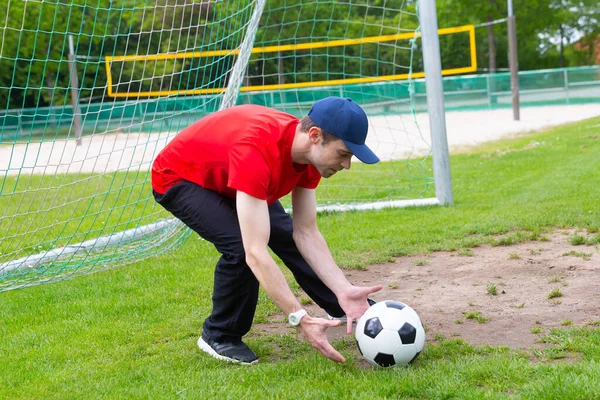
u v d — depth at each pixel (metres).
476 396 2.74
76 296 4.94
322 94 23.19
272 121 3.09
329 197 8.77
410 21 25.83
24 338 4.06
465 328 3.74
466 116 24.27
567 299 4.09
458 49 36.03
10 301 4.91
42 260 5.84
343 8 24.45
